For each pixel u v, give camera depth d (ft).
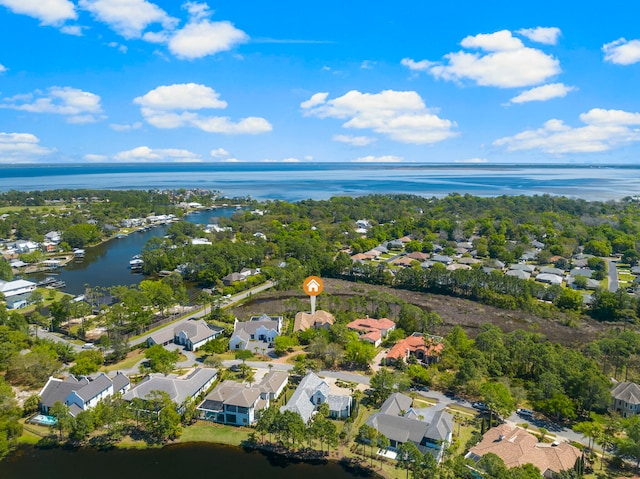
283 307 606.96
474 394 384.27
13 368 397.19
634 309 588.09
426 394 384.68
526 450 284.41
